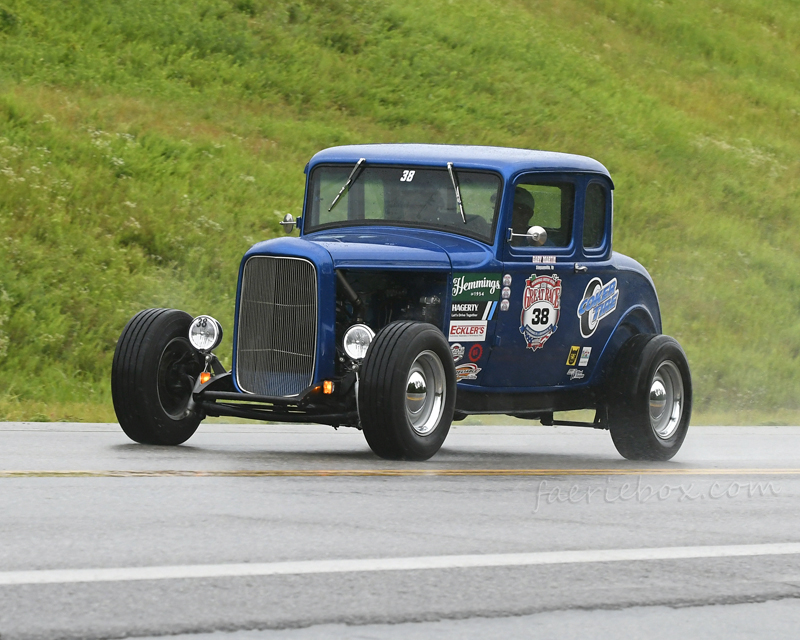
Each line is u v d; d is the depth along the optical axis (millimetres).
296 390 27609
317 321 27188
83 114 72625
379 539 17328
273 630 12250
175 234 62656
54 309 52250
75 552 15438
